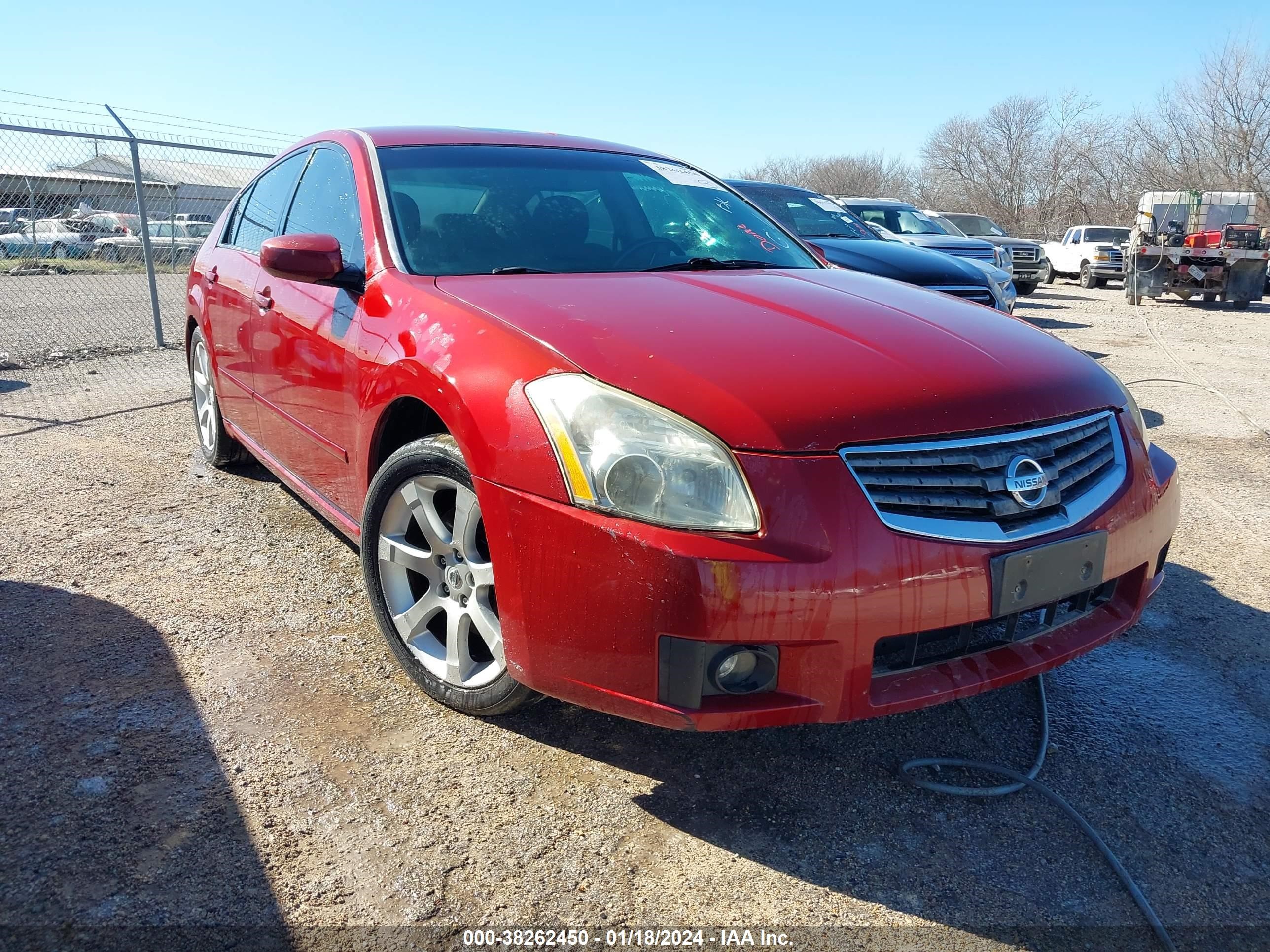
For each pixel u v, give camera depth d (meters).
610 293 2.47
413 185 3.02
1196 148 40.47
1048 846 2.07
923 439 1.98
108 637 2.85
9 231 9.30
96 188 9.28
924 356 2.21
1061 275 25.98
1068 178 47.97
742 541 1.84
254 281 3.61
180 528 3.81
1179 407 6.82
